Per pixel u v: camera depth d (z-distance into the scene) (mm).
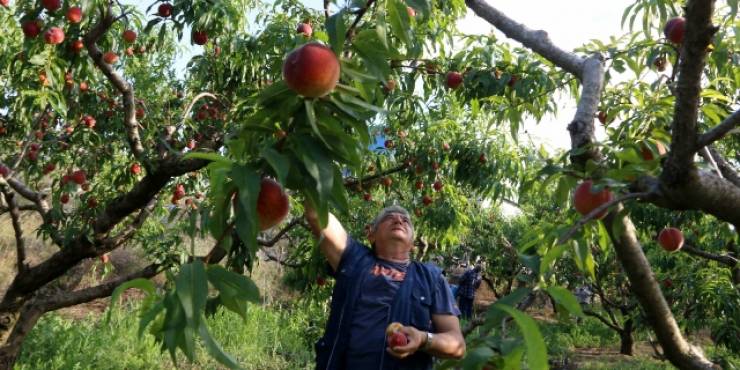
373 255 2271
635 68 2996
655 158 1539
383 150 6035
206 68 5453
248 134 1174
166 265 4805
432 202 6590
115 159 6105
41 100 3795
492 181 5863
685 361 1960
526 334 894
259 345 8477
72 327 7473
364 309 2117
